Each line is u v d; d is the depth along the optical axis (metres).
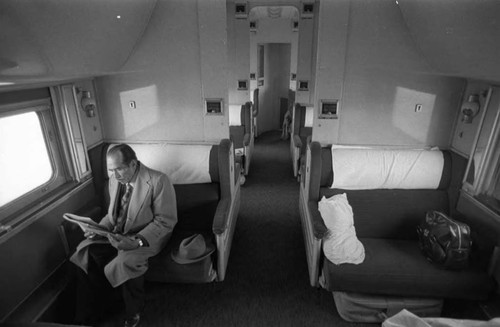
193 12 2.39
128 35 2.17
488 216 2.08
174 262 2.08
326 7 2.32
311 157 2.45
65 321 2.08
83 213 2.34
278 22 6.17
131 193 2.16
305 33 5.04
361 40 2.38
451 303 2.21
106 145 2.64
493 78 1.75
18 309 1.83
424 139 2.59
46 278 2.07
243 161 4.46
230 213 2.56
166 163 2.50
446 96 2.46
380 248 2.27
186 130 2.72
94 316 2.13
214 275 2.29
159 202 2.16
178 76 2.57
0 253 1.71
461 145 2.42
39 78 1.59
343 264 2.06
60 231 2.18
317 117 2.60
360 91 2.52
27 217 1.89
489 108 2.09
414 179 2.42
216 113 2.64
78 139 2.38
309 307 2.24
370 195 2.45
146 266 2.01
